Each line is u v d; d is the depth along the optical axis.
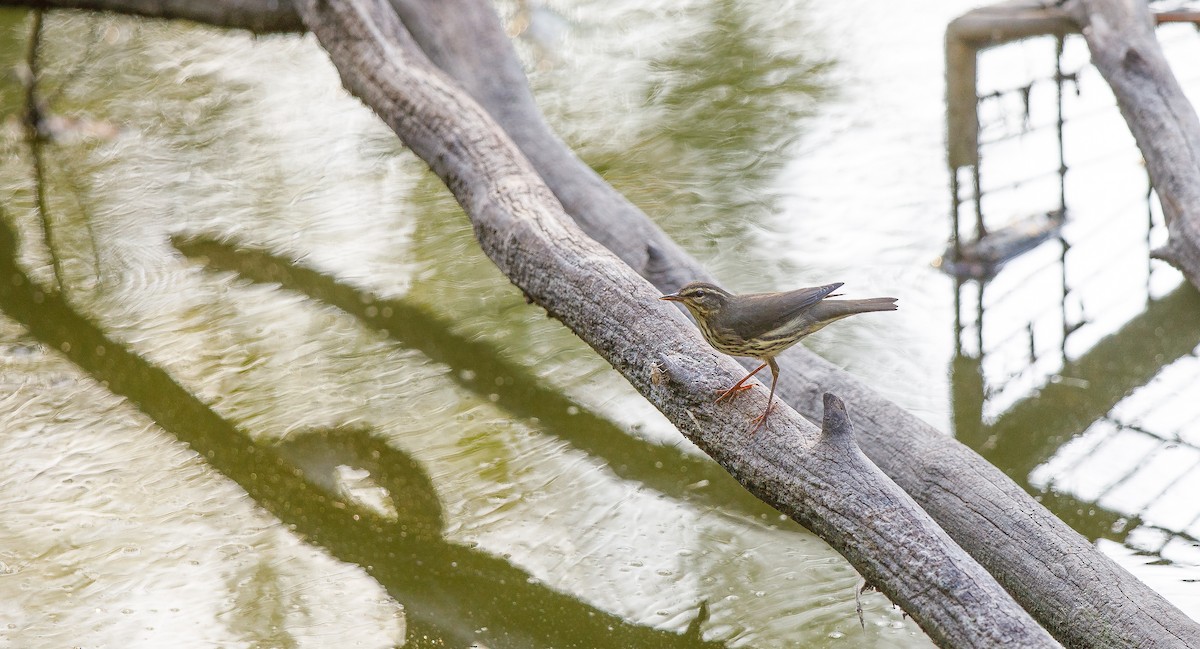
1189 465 10.52
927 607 6.09
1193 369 11.99
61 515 10.23
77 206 15.59
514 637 8.95
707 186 15.34
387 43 11.95
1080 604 7.42
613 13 20.70
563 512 10.37
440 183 16.03
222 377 12.30
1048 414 11.34
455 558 9.80
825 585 9.38
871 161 15.83
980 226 13.84
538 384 12.20
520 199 9.65
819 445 6.61
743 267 13.51
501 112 12.72
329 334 13.02
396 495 10.60
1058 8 13.90
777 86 17.94
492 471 10.91
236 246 14.63
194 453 11.18
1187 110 12.60
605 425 11.58
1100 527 9.77
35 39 16.73
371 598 9.36
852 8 20.53
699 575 9.54
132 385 12.17
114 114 17.84
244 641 8.80
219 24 15.41
